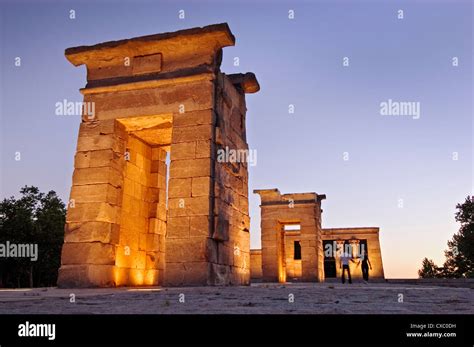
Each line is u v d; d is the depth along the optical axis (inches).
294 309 144.8
